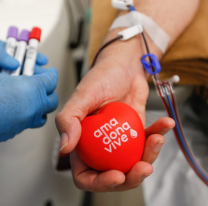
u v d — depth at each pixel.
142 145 0.40
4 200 0.53
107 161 0.38
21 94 0.47
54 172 0.73
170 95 0.47
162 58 0.62
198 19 0.63
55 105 0.58
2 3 0.77
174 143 0.73
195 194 0.63
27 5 0.77
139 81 0.54
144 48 0.58
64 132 0.37
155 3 0.62
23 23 0.73
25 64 0.56
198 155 0.70
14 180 0.56
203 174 0.51
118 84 0.49
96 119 0.40
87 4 1.13
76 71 1.12
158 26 0.59
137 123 0.40
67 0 0.90
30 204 0.61
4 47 0.59
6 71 0.55
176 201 0.64
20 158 0.59
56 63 0.79
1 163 0.54
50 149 0.74
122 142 0.38
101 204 0.75
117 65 0.51
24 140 0.60
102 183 0.36
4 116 0.44
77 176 0.43
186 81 0.65
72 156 0.45
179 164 0.69
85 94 0.42
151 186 0.67
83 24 1.09
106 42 0.59
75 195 0.84
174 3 0.62
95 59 0.59
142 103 0.53
